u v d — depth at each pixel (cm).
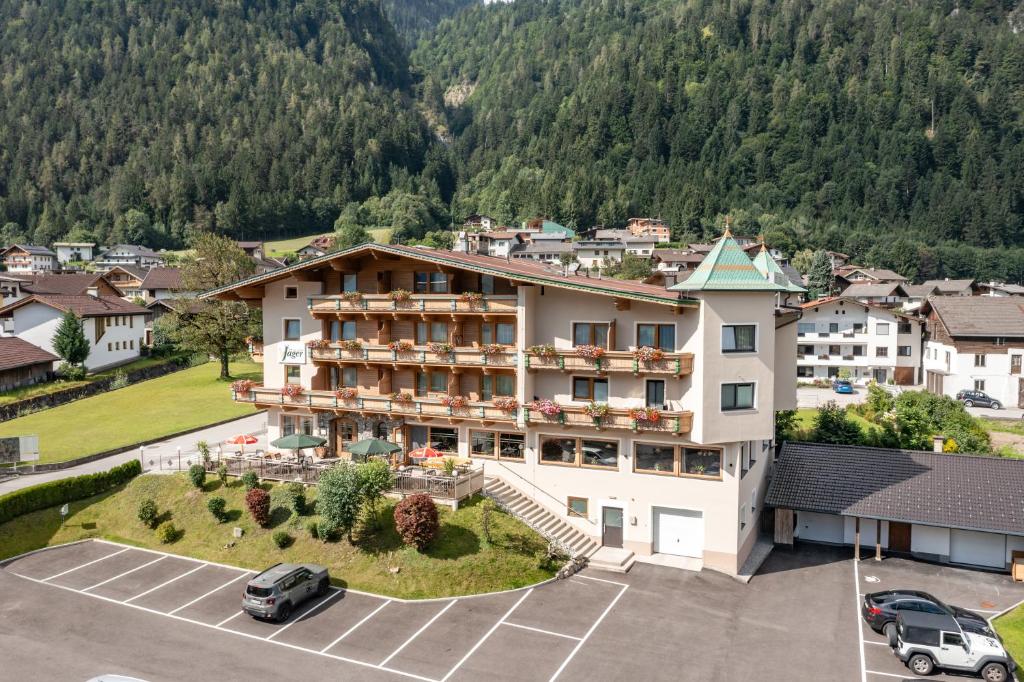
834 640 3155
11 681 2738
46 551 4062
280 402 4744
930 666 2898
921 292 14262
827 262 17012
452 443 4509
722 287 3753
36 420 7006
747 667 2911
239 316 8775
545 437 4256
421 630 3184
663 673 2853
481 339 4369
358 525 3972
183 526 4225
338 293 4712
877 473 4438
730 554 3862
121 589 3588
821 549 4350
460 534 3866
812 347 10375
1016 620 3391
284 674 2816
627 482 4059
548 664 2909
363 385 4734
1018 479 4191
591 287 3806
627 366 3875
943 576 3938
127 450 5741
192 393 8175
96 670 2828
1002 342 8425
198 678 2780
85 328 8831
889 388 9675
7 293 11538
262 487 4444
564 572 3753
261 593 3231
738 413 3819
